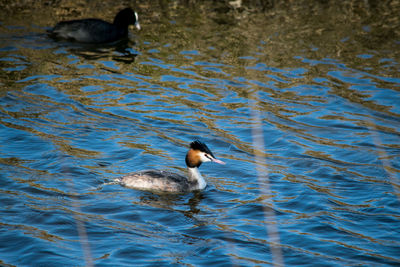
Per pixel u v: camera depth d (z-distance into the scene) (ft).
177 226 39.91
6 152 50.42
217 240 38.06
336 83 71.20
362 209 42.70
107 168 48.83
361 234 39.09
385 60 78.59
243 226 40.09
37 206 41.60
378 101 66.13
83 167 48.49
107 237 37.93
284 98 66.74
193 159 45.93
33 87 66.90
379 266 35.09
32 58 75.77
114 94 66.69
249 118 61.36
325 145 55.21
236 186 46.93
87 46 81.92
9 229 38.27
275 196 44.88
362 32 89.35
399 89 69.36
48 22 88.63
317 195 44.83
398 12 98.89
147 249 36.63
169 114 61.93
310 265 35.17
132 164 49.96
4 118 57.98
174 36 86.99
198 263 35.17
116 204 42.68
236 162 51.52
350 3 103.81
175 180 45.57
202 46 83.15
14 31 84.02
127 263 34.91
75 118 59.47
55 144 52.80
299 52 81.15
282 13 98.07
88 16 92.58
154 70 74.69
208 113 62.54
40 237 37.52
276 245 37.50
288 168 50.24
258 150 53.83
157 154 52.44
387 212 42.16
